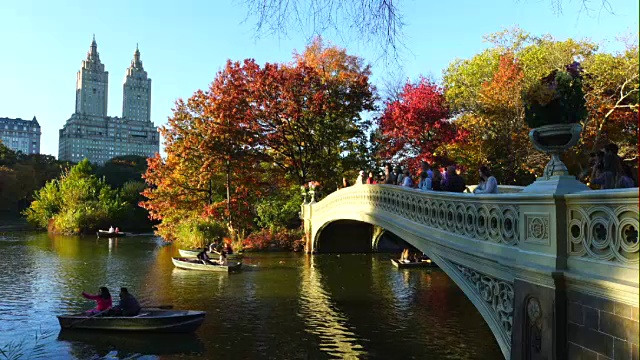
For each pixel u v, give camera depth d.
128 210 54.84
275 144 34.03
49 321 13.37
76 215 48.47
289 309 14.73
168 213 35.78
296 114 32.75
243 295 16.75
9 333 12.22
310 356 10.51
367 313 14.17
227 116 31.39
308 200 32.59
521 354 5.80
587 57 25.88
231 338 11.78
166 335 11.95
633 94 20.56
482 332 12.15
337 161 35.94
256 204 35.56
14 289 18.03
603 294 4.53
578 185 5.41
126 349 11.02
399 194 12.70
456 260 8.41
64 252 30.67
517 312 5.95
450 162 25.05
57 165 81.44
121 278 20.28
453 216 8.71
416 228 11.01
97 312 12.93
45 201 55.56
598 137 20.25
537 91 5.63
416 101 25.89
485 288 7.36
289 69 33.88
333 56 37.47
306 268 23.16
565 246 5.21
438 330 12.37
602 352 4.54
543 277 5.32
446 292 17.19
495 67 28.33
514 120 24.09
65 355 10.62
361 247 30.47
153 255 28.98
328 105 33.91
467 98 28.78
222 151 31.48
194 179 34.19
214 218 33.28
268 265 24.20
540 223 5.62
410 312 14.30
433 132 25.95
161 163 35.38
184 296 16.61
